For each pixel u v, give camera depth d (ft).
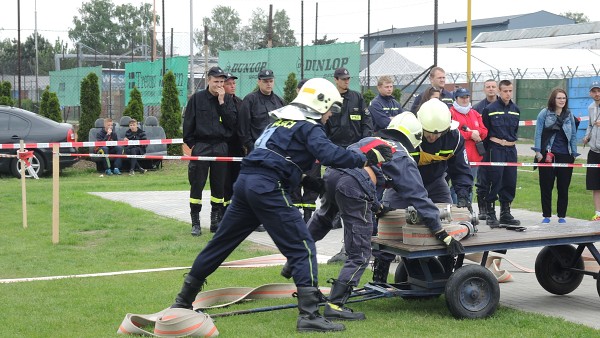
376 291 21.74
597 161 39.99
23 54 231.91
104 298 23.07
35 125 65.16
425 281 21.40
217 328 19.74
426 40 267.59
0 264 28.94
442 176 25.36
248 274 26.76
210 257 20.20
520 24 280.31
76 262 29.50
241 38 256.93
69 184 59.82
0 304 22.26
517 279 26.81
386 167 20.49
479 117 37.58
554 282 24.09
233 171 37.40
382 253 23.13
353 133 34.47
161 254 31.32
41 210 43.93
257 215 19.35
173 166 75.05
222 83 35.32
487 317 20.65
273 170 19.11
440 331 19.34
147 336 19.06
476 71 106.73
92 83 79.87
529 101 111.55
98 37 285.43
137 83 102.17
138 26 290.15
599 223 23.88
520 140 110.11
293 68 84.89
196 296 21.61
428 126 22.90
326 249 32.53
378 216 21.75
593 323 20.72
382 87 35.68
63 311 21.47
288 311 21.59
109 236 35.73
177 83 89.61
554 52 118.52
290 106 19.57
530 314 21.17
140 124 75.05
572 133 39.01
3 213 42.57
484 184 37.86
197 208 36.14
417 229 20.44
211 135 35.65
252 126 35.42
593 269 24.57
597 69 110.73
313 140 19.06
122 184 60.18
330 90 19.44
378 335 18.92
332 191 20.85
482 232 22.36
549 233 21.94
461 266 21.70
